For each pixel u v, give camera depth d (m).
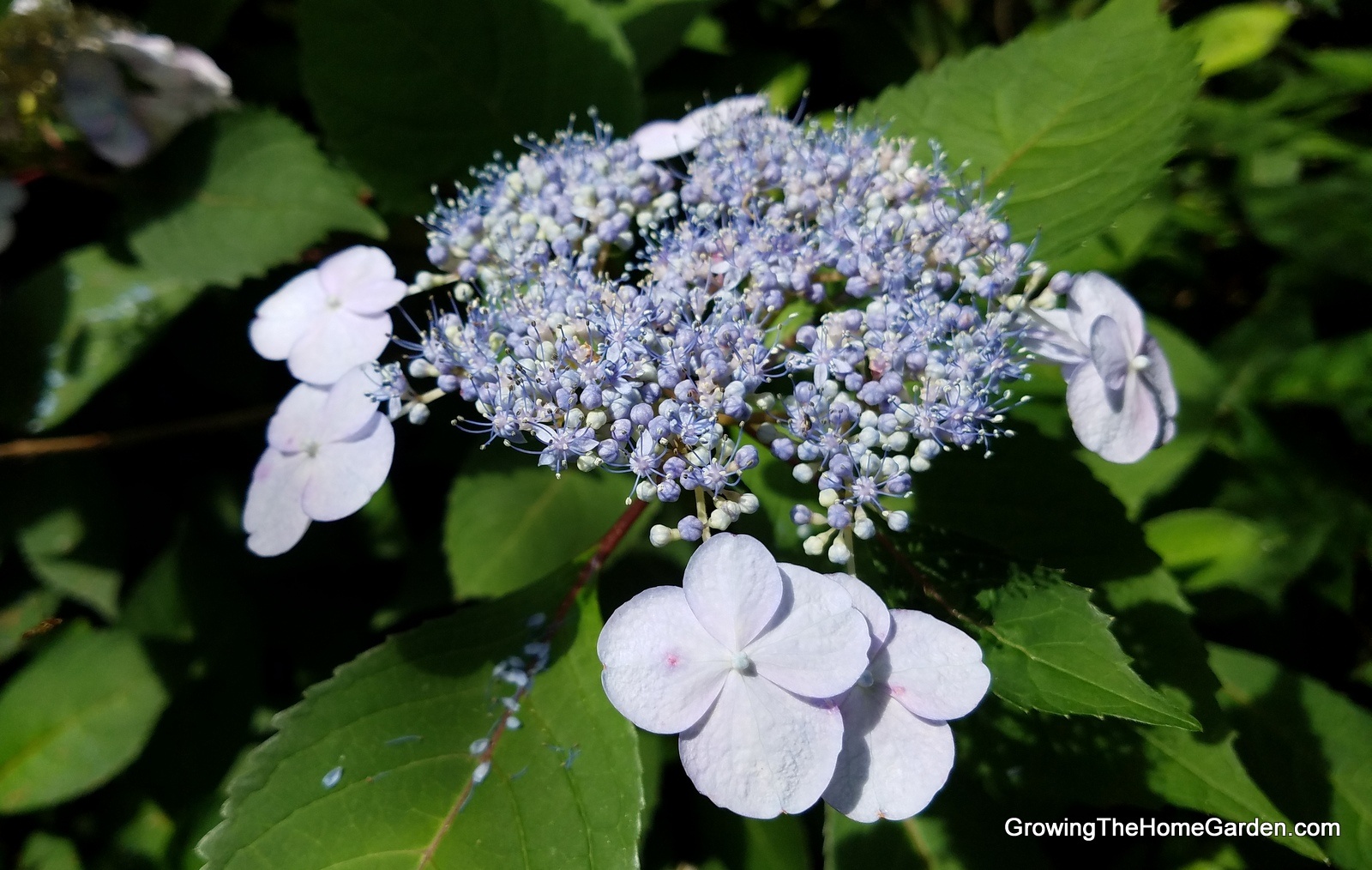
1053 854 0.21
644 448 0.13
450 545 0.20
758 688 0.12
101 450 0.22
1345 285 0.24
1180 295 0.27
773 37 0.28
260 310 0.17
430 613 0.22
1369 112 0.27
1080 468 0.18
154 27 0.23
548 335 0.14
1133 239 0.24
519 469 0.21
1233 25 0.26
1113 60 0.19
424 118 0.21
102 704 0.21
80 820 0.21
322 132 0.24
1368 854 0.19
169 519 0.23
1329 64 0.26
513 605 0.16
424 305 0.19
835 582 0.12
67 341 0.21
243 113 0.22
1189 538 0.22
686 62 0.27
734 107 0.18
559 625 0.16
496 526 0.20
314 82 0.20
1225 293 0.27
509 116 0.21
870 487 0.13
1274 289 0.25
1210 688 0.17
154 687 0.21
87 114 0.21
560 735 0.15
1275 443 0.24
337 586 0.23
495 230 0.16
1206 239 0.27
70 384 0.21
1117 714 0.12
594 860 0.14
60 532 0.21
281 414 0.16
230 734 0.22
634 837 0.14
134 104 0.21
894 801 0.12
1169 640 0.17
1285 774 0.20
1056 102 0.19
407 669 0.16
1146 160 0.18
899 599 0.15
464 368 0.15
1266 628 0.23
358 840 0.14
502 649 0.16
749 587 0.12
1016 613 0.14
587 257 0.15
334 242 0.22
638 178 0.16
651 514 0.21
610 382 0.13
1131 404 0.15
